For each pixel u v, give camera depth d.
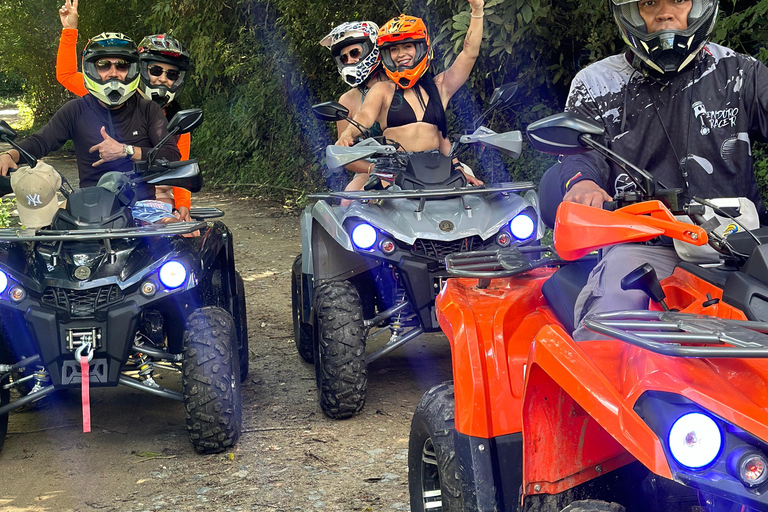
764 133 2.67
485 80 9.69
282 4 13.41
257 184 15.16
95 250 4.30
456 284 3.17
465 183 5.14
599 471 2.30
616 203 2.43
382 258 4.76
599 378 1.95
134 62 5.18
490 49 8.60
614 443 2.29
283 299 7.77
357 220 4.78
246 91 16.14
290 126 14.62
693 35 2.53
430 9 9.30
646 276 2.20
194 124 4.54
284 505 3.63
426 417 2.76
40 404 5.19
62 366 4.17
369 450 4.22
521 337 2.76
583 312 2.46
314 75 13.75
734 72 2.64
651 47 2.56
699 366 1.85
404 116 5.56
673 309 2.24
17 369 4.31
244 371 5.46
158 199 5.60
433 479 2.82
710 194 2.71
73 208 4.39
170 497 3.76
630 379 1.90
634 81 2.73
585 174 2.69
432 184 5.05
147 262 4.32
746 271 2.06
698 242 2.05
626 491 2.38
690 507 2.13
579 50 8.49
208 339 4.25
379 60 5.96
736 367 1.84
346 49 5.93
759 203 2.75
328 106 5.12
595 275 2.46
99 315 4.15
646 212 2.19
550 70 8.88
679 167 2.72
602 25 7.93
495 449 2.57
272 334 6.64
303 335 5.71
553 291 2.86
